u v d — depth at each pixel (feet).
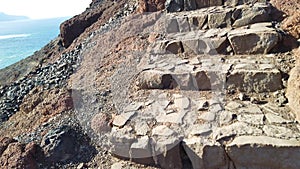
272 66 16.01
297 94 13.50
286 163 11.82
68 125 16.92
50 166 14.89
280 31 17.71
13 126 20.97
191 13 22.22
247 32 18.07
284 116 13.50
